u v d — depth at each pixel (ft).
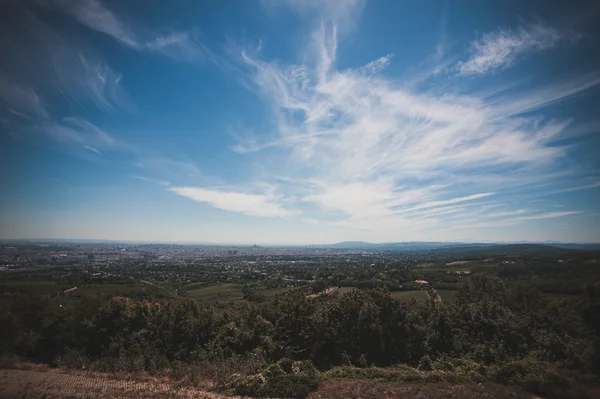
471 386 54.39
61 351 78.23
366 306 81.87
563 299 79.92
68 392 50.85
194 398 50.85
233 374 60.80
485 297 93.15
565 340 71.20
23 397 47.16
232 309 104.73
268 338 80.64
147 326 84.53
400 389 53.67
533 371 56.65
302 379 56.49
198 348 81.56
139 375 63.52
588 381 54.29
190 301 96.17
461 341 78.64
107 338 81.15
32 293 94.84
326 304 90.99
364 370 63.62
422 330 79.61
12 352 74.49
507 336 76.69
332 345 80.94
